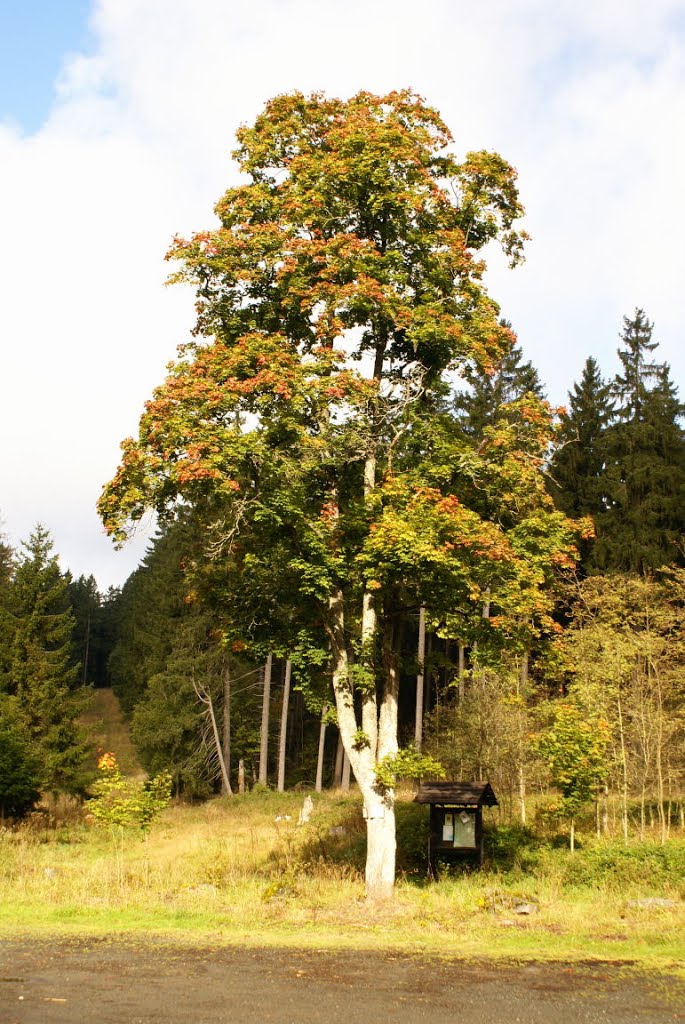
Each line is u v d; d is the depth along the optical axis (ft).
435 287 58.90
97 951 36.04
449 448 57.47
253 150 61.31
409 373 59.98
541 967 33.63
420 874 60.08
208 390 53.52
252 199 59.77
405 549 49.83
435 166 61.72
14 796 100.83
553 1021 25.70
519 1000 28.17
